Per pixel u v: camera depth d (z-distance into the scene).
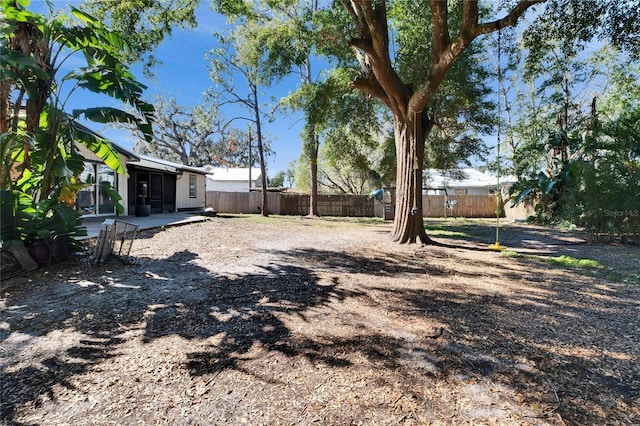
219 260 5.77
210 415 1.80
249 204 20.45
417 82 9.05
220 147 27.48
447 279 4.80
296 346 2.60
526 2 5.16
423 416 1.80
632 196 7.96
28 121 5.12
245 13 11.80
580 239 9.37
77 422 1.73
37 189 5.21
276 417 1.78
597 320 3.21
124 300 3.63
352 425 1.73
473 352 2.53
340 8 8.22
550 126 14.72
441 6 6.30
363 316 3.27
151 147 25.31
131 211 12.93
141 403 1.89
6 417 1.76
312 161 17.47
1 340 2.67
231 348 2.56
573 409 1.86
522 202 15.66
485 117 12.17
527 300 3.83
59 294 3.79
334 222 14.45
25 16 4.73
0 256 4.43
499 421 1.76
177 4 8.01
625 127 10.35
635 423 1.74
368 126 12.77
